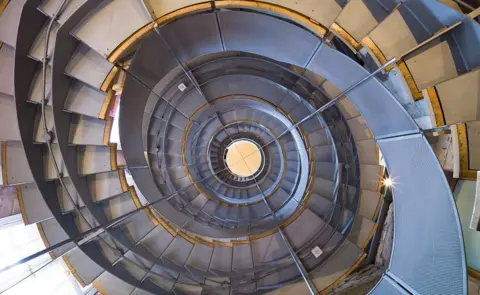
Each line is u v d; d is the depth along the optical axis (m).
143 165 6.98
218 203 9.66
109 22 4.86
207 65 7.88
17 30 4.60
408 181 3.96
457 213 3.16
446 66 3.77
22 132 4.78
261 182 10.55
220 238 7.93
